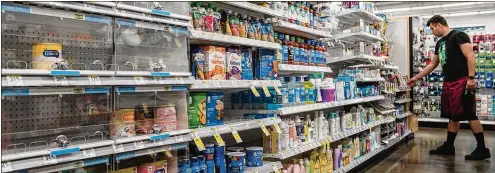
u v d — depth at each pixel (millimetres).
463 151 6738
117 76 1998
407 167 5449
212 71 2662
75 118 2223
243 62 3012
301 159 3893
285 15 3588
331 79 4473
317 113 4230
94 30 2281
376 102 6273
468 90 5922
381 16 7113
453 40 5984
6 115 1960
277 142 3371
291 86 3766
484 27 16344
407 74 8148
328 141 4191
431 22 6344
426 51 9562
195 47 2664
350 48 5879
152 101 2396
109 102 2115
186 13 2479
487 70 9945
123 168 2168
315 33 4121
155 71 2244
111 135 2115
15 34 2014
